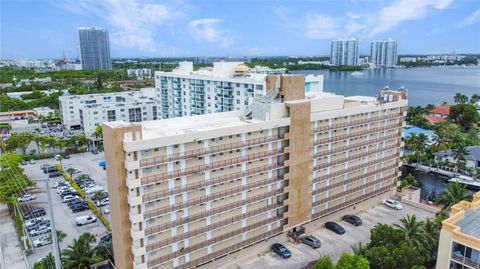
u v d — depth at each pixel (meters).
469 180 115.62
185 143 59.12
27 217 91.06
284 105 71.00
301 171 75.06
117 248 59.31
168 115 172.25
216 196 64.19
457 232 49.66
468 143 144.25
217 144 63.00
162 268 60.44
